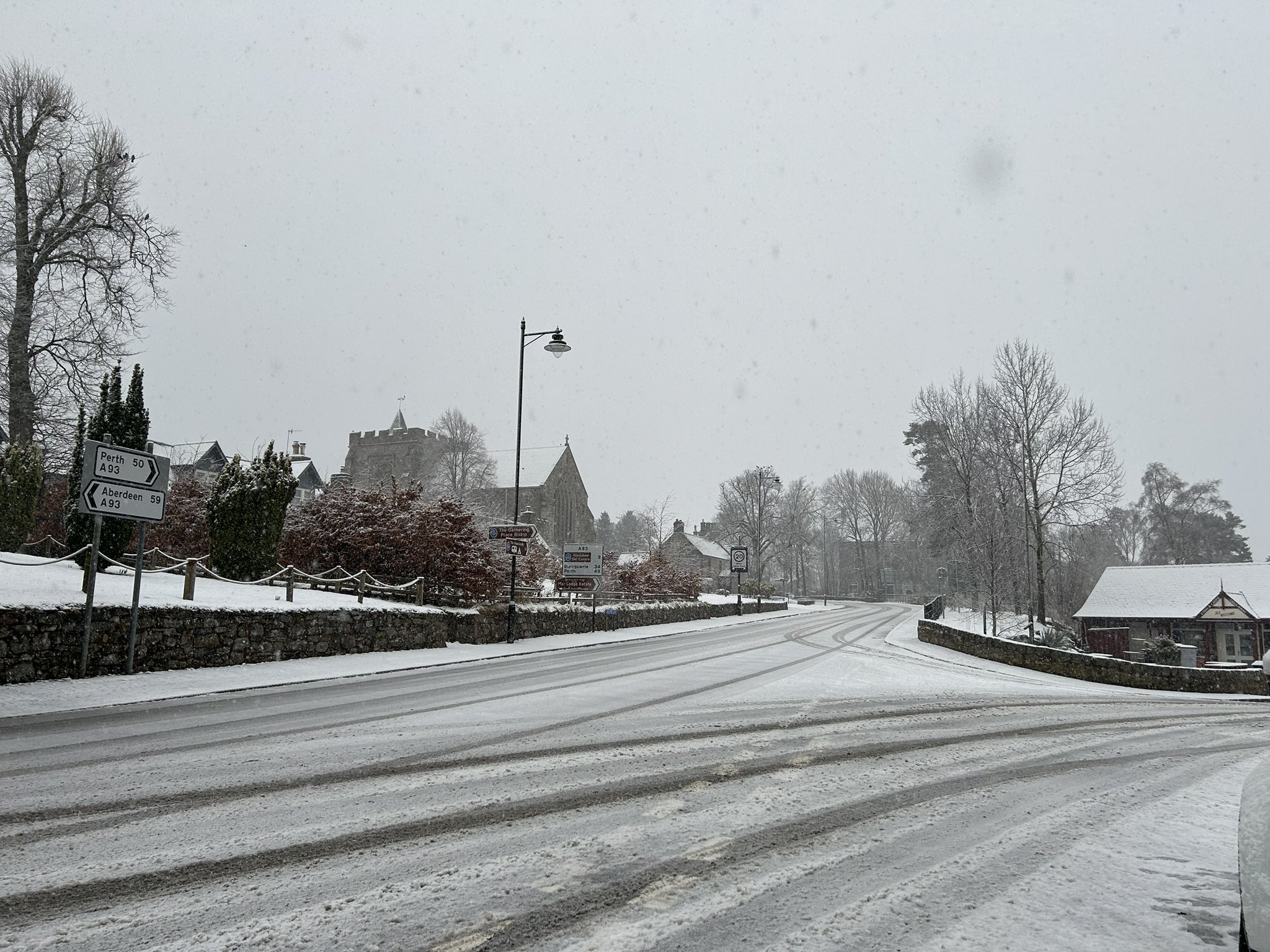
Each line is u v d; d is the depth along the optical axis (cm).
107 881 453
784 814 624
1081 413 4038
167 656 1373
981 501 3981
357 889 447
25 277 2834
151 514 1322
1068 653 2298
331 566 2425
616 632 3266
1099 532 5972
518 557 3164
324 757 782
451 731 940
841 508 11619
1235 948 395
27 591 1264
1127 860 535
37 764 736
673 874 485
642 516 9894
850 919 422
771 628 3825
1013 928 416
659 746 874
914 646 2869
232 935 385
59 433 2819
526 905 431
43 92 2908
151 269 3066
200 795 639
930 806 665
